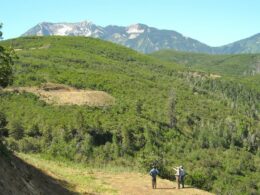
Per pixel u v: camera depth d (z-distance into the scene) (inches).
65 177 913.5
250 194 3740.2
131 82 6948.8
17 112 3914.9
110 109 4756.4
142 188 963.3
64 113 4141.2
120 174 1112.8
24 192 612.4
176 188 1020.5
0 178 571.2
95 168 1165.1
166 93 6929.1
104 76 6722.4
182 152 4382.4
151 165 1307.8
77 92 5108.3
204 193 1012.5
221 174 4015.8
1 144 689.6
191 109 6348.4
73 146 3164.4
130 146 3796.8
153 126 4566.9
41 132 3385.8
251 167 4537.4
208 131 5295.3
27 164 803.4
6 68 727.7
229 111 7145.7
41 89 4972.9
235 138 5482.3
